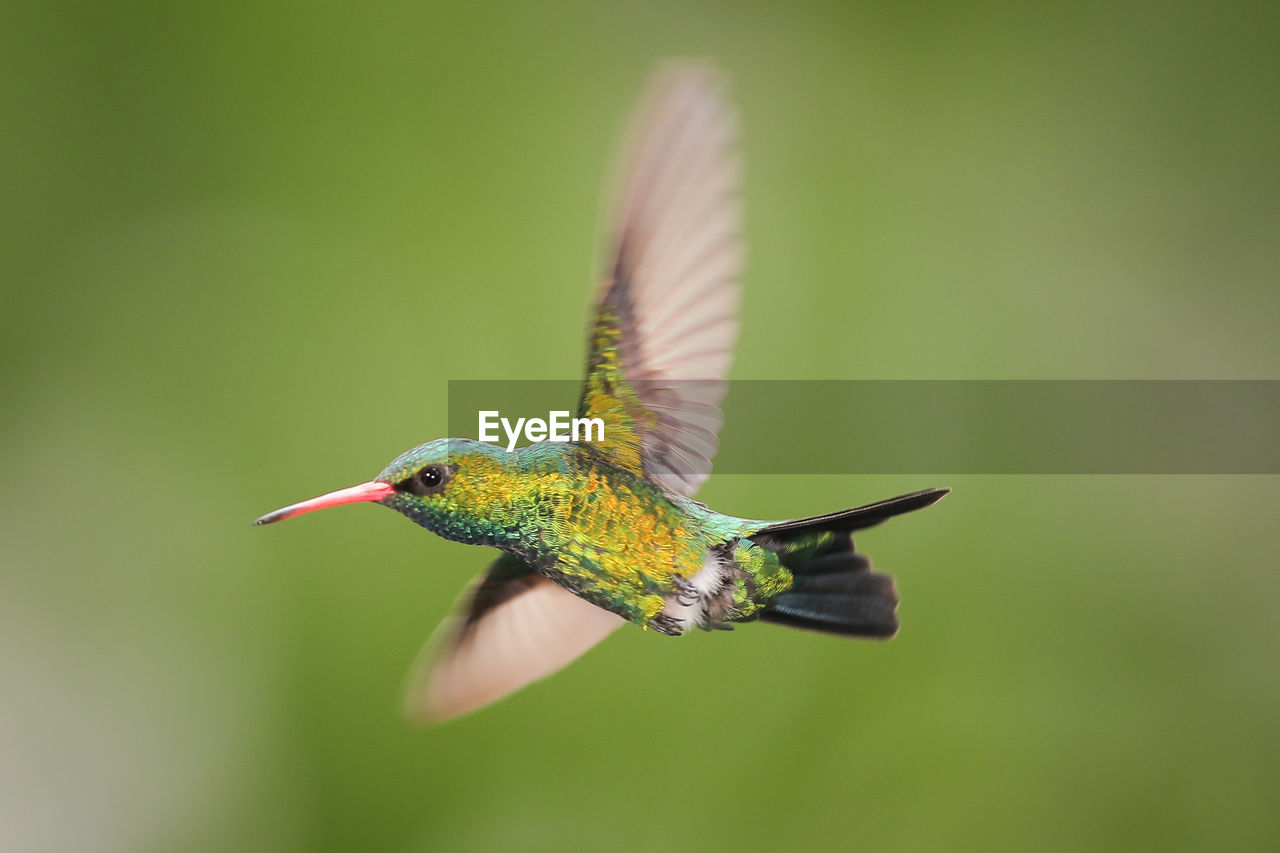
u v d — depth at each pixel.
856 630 1.80
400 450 2.11
